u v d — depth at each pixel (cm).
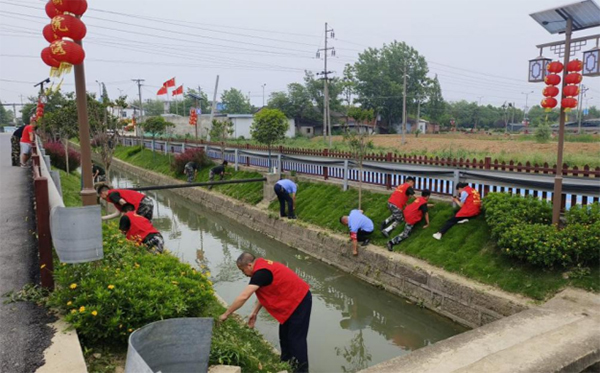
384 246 838
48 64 440
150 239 639
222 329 454
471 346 437
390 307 745
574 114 8294
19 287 438
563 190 695
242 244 1186
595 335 442
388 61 5466
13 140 1378
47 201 427
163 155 2662
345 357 590
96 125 1141
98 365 349
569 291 558
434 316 678
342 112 5328
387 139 4203
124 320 367
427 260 737
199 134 4206
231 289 831
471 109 8288
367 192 1065
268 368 409
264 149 1584
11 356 323
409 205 827
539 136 3141
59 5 392
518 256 621
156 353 308
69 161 1820
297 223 1092
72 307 380
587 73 631
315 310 754
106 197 738
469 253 704
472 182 845
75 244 391
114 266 459
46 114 1948
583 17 629
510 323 488
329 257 948
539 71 700
